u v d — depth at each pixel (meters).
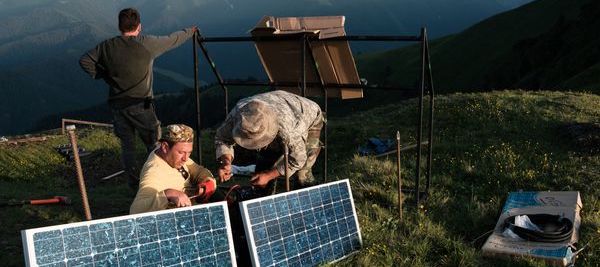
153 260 4.80
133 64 7.24
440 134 15.73
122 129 7.66
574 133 13.67
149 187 5.65
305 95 8.91
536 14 134.12
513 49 109.31
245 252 5.92
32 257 4.16
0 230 7.46
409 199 9.00
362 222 7.50
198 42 8.60
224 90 9.54
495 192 9.83
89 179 17.84
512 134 14.51
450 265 6.55
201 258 5.10
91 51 7.15
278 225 5.79
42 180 17.81
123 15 7.19
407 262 6.46
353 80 8.65
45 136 24.03
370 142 15.31
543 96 19.31
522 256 6.62
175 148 5.78
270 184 7.06
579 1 128.75
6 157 20.08
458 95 21.16
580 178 10.42
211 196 6.49
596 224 7.54
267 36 8.22
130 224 4.78
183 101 175.00
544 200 8.29
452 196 9.53
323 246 6.23
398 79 143.25
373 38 7.84
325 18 8.18
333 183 6.81
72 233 4.43
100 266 4.50
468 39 140.12
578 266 6.59
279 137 6.14
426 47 7.74
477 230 7.78
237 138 5.85
